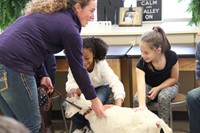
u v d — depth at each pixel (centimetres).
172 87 248
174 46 302
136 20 341
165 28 326
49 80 222
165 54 248
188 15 354
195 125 236
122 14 344
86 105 203
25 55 171
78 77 177
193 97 230
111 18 352
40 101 203
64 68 286
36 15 176
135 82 272
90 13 182
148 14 349
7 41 172
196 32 312
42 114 207
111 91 250
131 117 186
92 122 199
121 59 280
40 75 219
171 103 240
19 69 170
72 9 177
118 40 327
